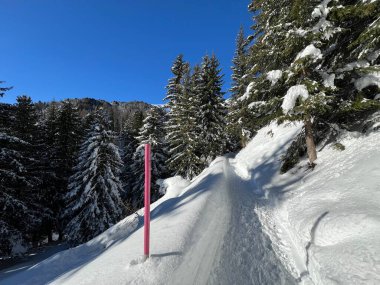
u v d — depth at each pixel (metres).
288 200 10.43
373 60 11.08
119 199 25.12
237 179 19.34
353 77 11.48
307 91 10.86
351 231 5.56
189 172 31.56
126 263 5.69
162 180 30.17
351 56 11.66
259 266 5.80
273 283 5.15
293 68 11.37
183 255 5.95
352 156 10.20
